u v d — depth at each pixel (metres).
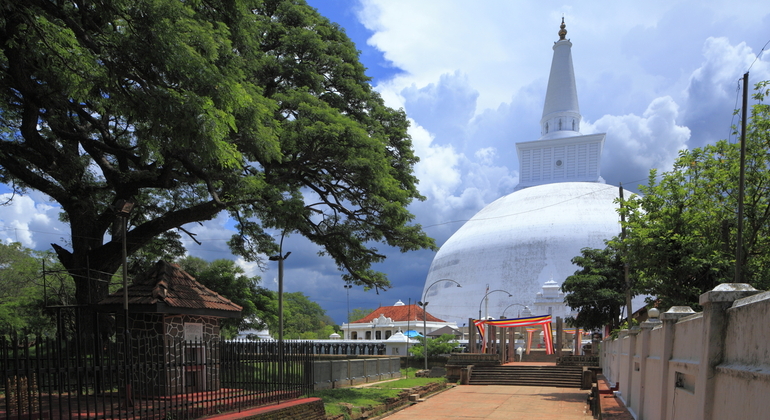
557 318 48.59
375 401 21.78
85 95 14.09
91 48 13.29
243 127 17.59
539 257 88.44
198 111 13.02
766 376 4.75
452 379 37.38
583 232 89.19
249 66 20.78
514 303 85.62
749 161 19.78
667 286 20.84
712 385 6.54
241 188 20.42
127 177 21.67
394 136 29.38
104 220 21.98
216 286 32.16
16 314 29.97
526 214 96.88
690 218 20.98
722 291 6.43
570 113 111.88
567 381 35.38
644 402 13.16
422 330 68.31
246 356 14.09
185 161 19.12
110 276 21.44
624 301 36.69
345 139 21.66
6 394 8.07
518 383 36.06
